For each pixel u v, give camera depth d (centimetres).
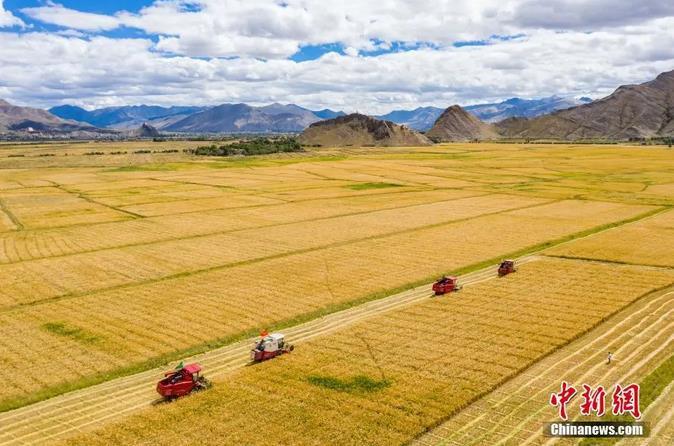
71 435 4019
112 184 18650
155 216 12769
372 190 17300
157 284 7506
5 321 6169
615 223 11825
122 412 4338
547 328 5759
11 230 11350
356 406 4259
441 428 3984
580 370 4831
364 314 6412
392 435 3859
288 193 16525
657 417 4025
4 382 4781
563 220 12156
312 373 4841
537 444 3741
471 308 6444
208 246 9756
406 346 5375
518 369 4816
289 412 4184
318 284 7469
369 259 8800
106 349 5422
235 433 3916
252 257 8956
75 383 4775
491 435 3869
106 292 7188
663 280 7494
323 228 11331
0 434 4053
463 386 4525
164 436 3894
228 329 5916
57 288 7381
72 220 12362
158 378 4903
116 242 10125
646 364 4900
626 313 6272
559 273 7938
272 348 5175
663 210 13400
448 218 12438
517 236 10506
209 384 4659
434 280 7725
